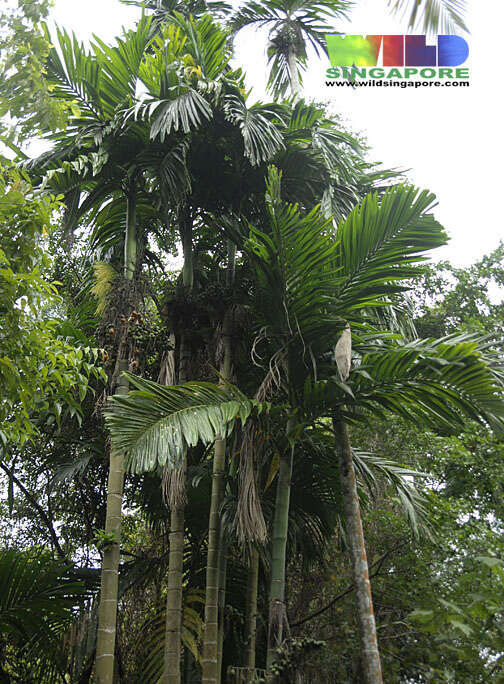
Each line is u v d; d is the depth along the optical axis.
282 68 11.54
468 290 13.06
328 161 8.09
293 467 8.27
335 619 8.31
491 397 6.43
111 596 7.02
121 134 8.12
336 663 7.57
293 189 8.72
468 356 6.34
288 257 6.81
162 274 10.92
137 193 8.84
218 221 8.27
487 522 9.20
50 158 8.05
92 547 9.77
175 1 10.97
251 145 7.67
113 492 7.38
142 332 7.69
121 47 8.36
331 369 7.04
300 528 8.59
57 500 10.55
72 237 8.22
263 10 11.34
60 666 8.12
